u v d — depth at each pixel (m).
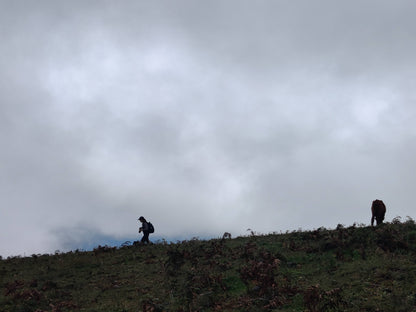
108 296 14.45
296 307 11.97
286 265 15.62
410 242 16.02
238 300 12.98
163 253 19.41
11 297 14.62
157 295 14.10
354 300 11.71
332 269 14.59
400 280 12.70
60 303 13.90
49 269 18.39
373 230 17.62
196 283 14.49
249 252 17.12
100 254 20.77
